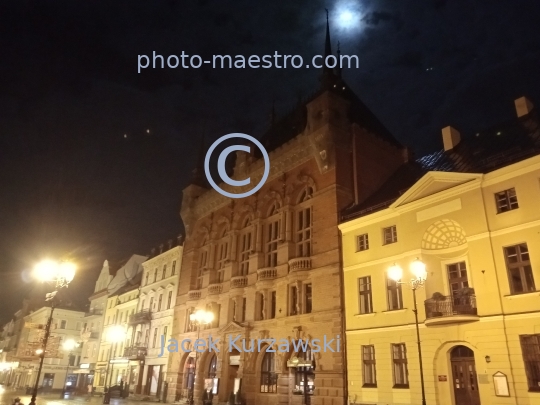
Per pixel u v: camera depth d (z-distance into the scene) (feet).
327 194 105.29
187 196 162.81
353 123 113.91
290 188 116.78
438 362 75.10
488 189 74.95
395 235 88.79
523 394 62.75
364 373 85.66
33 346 95.55
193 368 136.67
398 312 82.43
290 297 107.34
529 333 64.39
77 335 253.03
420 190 84.58
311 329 98.17
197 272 151.94
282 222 116.26
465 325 71.72
